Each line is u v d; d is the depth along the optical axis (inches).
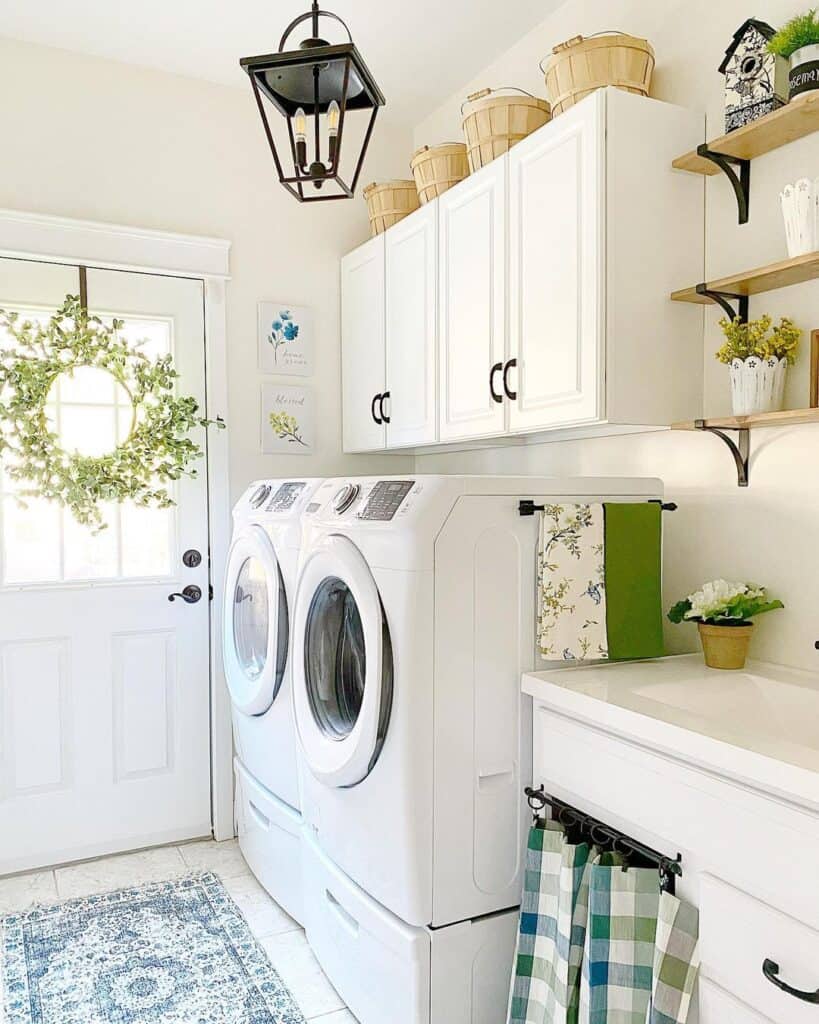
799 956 44.4
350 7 97.2
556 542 71.2
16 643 105.3
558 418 79.0
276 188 122.0
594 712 60.5
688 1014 52.7
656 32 84.7
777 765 45.1
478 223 91.4
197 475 115.9
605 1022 56.7
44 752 107.1
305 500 89.7
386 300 112.5
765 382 68.4
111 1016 75.0
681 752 52.4
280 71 60.1
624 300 74.4
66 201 107.0
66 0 95.3
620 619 73.2
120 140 110.4
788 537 71.0
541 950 64.9
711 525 79.1
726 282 69.7
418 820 66.0
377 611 68.2
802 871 44.6
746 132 68.1
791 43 64.1
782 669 70.7
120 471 109.1
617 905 56.9
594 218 73.6
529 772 71.8
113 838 111.5
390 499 71.1
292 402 123.5
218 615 118.0
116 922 92.0
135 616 112.5
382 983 69.8
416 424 105.5
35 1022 74.1
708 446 79.5
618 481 76.6
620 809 59.1
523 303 83.9
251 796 101.2
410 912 66.6
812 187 61.9
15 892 99.9
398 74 114.1
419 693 65.8
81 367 107.8
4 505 104.3
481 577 68.9
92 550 109.7
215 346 116.9
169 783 115.1
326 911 80.4
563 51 77.3
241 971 82.4
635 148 74.7
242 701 96.6
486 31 103.3
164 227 113.3
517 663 71.0
